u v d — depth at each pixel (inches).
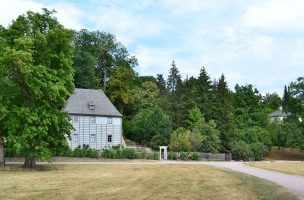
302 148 3501.5
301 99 3646.7
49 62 1593.3
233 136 3417.8
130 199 675.4
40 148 1535.4
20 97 1578.5
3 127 1573.6
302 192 783.1
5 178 1127.0
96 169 1571.1
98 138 2972.4
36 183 970.7
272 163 2082.9
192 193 751.7
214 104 3570.4
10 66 1480.1
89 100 3019.2
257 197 700.7
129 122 3624.5
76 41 3922.2
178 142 2955.2
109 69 4234.7
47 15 1665.8
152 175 1218.0
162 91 4603.8
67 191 794.2
